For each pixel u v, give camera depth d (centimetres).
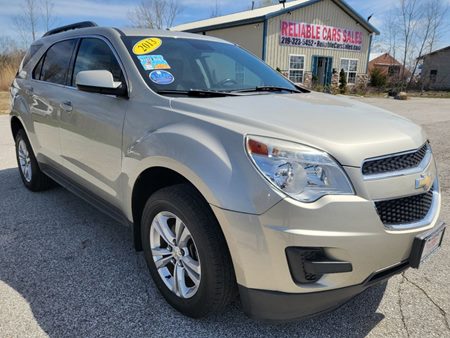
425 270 292
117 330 224
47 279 273
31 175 437
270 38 2022
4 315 234
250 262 190
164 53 292
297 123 208
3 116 1065
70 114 318
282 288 190
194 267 222
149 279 275
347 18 2348
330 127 206
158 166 227
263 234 183
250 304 200
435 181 239
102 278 275
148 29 324
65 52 358
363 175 188
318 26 2214
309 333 225
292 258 183
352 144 192
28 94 403
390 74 3162
